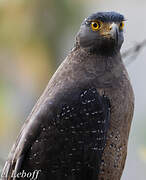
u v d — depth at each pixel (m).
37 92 17.95
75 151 13.12
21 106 17.84
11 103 17.59
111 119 13.14
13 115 17.56
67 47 18.27
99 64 13.45
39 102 13.33
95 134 13.14
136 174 18.19
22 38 17.80
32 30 17.83
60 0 18.16
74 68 13.46
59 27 18.19
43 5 17.92
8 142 17.27
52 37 18.09
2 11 17.70
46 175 13.09
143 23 21.53
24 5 17.80
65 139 13.09
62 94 13.19
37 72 17.94
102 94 13.22
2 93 17.58
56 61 18.16
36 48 17.92
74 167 13.14
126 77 13.51
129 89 13.44
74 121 13.12
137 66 21.78
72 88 13.24
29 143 13.02
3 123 17.34
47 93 13.34
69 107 13.12
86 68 13.43
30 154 13.04
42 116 13.05
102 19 13.51
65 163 13.10
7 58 17.80
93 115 13.15
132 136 17.16
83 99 13.19
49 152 13.05
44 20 17.98
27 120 13.27
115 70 13.44
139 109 18.03
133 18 21.41
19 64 17.83
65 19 18.23
